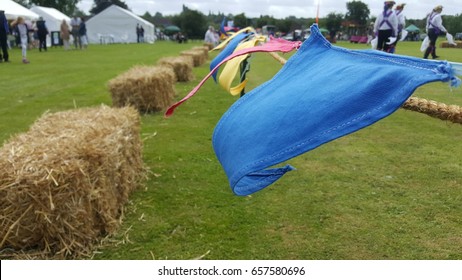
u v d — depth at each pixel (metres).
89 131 2.91
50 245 2.42
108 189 2.71
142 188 3.44
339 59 1.29
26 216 2.35
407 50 19.95
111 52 21.81
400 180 3.58
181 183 3.54
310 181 3.56
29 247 2.44
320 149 4.40
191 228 2.81
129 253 2.53
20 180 2.28
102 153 2.58
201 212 3.03
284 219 2.93
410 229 2.80
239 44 2.53
